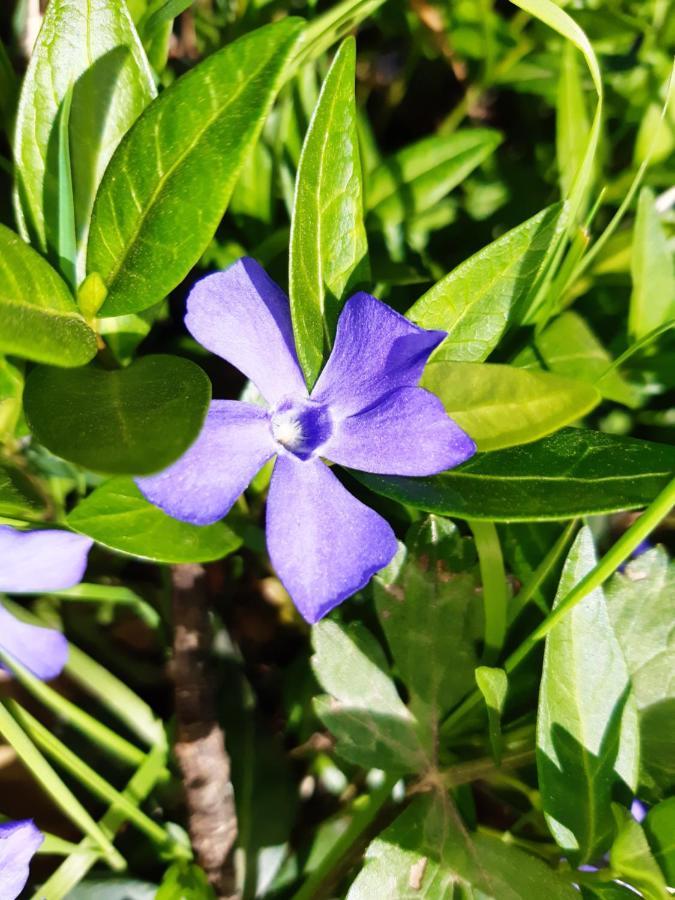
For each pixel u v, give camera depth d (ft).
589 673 0.31
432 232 0.46
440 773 0.35
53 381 0.29
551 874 0.32
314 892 0.35
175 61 0.46
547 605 0.36
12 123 0.38
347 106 0.30
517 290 0.33
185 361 0.29
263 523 0.38
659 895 0.30
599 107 0.35
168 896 0.34
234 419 0.29
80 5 0.31
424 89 0.52
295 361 0.31
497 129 0.51
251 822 0.38
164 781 0.37
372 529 0.30
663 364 0.43
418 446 0.29
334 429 0.31
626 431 0.44
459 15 0.49
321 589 0.29
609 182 0.47
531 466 0.31
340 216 0.31
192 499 0.28
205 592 0.37
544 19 0.34
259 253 0.41
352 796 0.39
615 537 0.41
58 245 0.33
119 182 0.29
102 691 0.37
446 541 0.36
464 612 0.36
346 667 0.34
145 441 0.25
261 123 0.27
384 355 0.30
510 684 0.36
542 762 0.31
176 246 0.29
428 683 0.35
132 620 0.41
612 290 0.45
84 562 0.33
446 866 0.32
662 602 0.35
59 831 0.38
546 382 0.29
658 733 0.35
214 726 0.36
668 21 0.49
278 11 0.44
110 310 0.30
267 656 0.43
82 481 0.38
